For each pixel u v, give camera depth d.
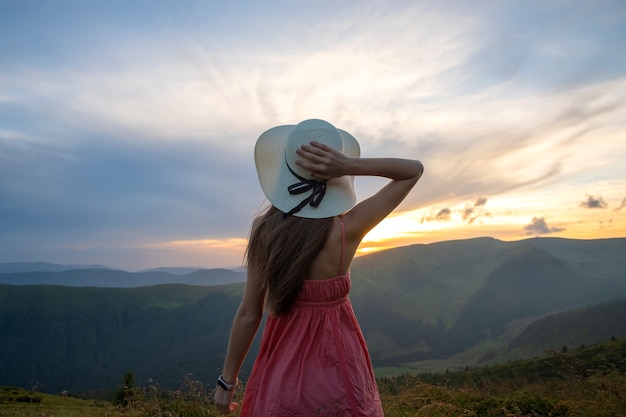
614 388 4.32
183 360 187.50
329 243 1.99
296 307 2.03
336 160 1.95
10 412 7.29
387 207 2.04
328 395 1.88
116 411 6.32
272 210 2.13
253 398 2.03
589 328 160.25
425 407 4.78
